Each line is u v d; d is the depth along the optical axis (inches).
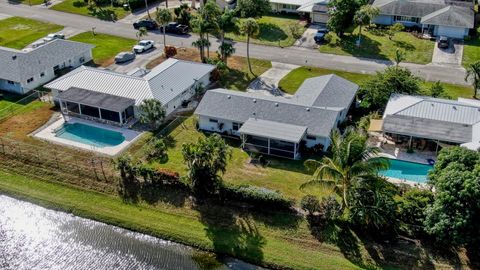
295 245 2012.8
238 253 1999.3
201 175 2148.1
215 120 2733.8
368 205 1937.7
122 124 2829.7
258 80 3368.6
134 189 2319.1
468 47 3809.1
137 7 4717.0
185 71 3181.6
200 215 2175.2
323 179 1993.1
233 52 3570.4
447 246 1939.0
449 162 1998.0
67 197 2330.2
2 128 2797.7
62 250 2027.6
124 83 2974.9
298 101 2787.9
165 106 2883.9
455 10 4057.6
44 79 3348.9
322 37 3927.2
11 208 2283.5
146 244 2065.7
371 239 1996.8
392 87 2883.9
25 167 2511.1
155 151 2541.8
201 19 3457.2
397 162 2490.2
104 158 2519.7
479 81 3026.6
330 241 2009.1
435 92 2908.5
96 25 4370.1
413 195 2043.6
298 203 2161.7
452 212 1825.8
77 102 2837.1
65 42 3595.0
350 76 3398.1
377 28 4195.4
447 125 2554.1
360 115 2903.5
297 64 3604.8
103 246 2054.6
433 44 3873.0
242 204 2183.8
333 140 2004.2
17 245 2053.4
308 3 4416.8
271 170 2422.5
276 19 4411.9
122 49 3880.4
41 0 5004.9
